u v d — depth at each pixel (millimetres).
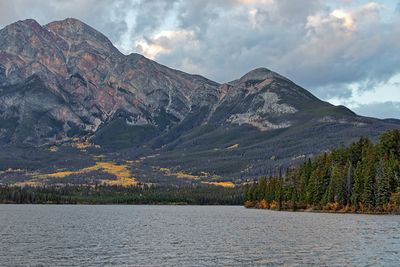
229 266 76938
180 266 77000
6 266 77250
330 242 103688
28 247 99500
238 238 116312
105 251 93750
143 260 82688
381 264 77000
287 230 132875
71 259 83875
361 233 119562
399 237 110750
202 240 112812
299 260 81625
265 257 85312
